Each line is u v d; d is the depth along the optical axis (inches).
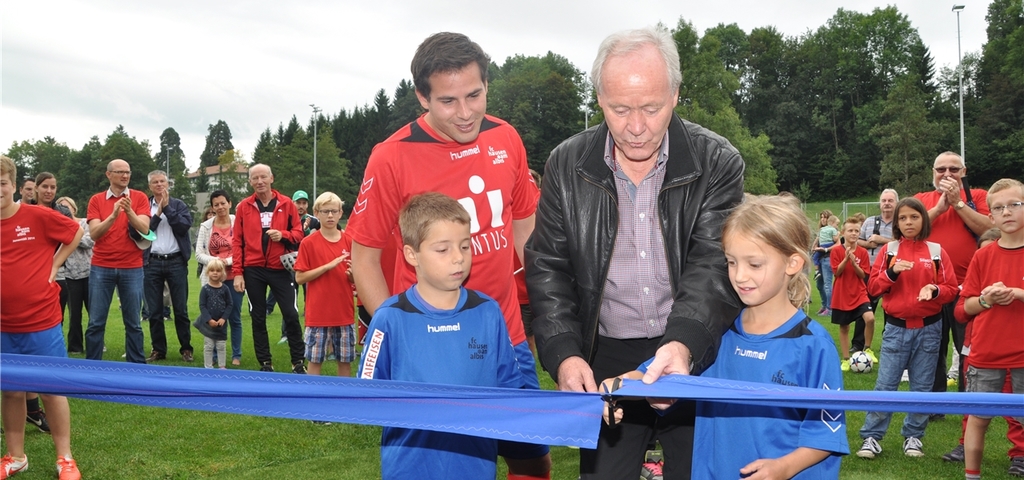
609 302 102.7
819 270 501.4
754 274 85.2
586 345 101.2
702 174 97.6
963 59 3284.9
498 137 118.3
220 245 342.6
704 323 88.0
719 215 97.0
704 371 95.4
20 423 167.6
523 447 117.4
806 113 3243.1
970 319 175.5
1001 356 166.1
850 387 268.5
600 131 100.3
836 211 2150.6
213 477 171.3
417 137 111.4
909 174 2529.5
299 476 171.5
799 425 87.2
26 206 167.8
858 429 217.2
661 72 87.2
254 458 185.0
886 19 3417.8
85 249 340.8
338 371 252.1
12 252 165.0
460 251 98.5
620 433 101.4
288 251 286.8
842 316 316.5
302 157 2938.0
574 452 191.0
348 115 4350.4
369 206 111.8
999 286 157.8
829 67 3410.4
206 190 3806.6
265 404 81.0
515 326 121.1
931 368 196.5
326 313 245.4
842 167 3095.5
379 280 115.2
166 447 194.2
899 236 202.7
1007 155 2581.2
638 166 98.6
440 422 81.4
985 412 69.9
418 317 101.0
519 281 247.9
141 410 232.5
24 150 4067.4
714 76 2303.2
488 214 115.3
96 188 3267.7
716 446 91.9
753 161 2288.4
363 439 201.8
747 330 92.6
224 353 305.6
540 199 105.7
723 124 2274.9
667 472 103.8
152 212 326.6
